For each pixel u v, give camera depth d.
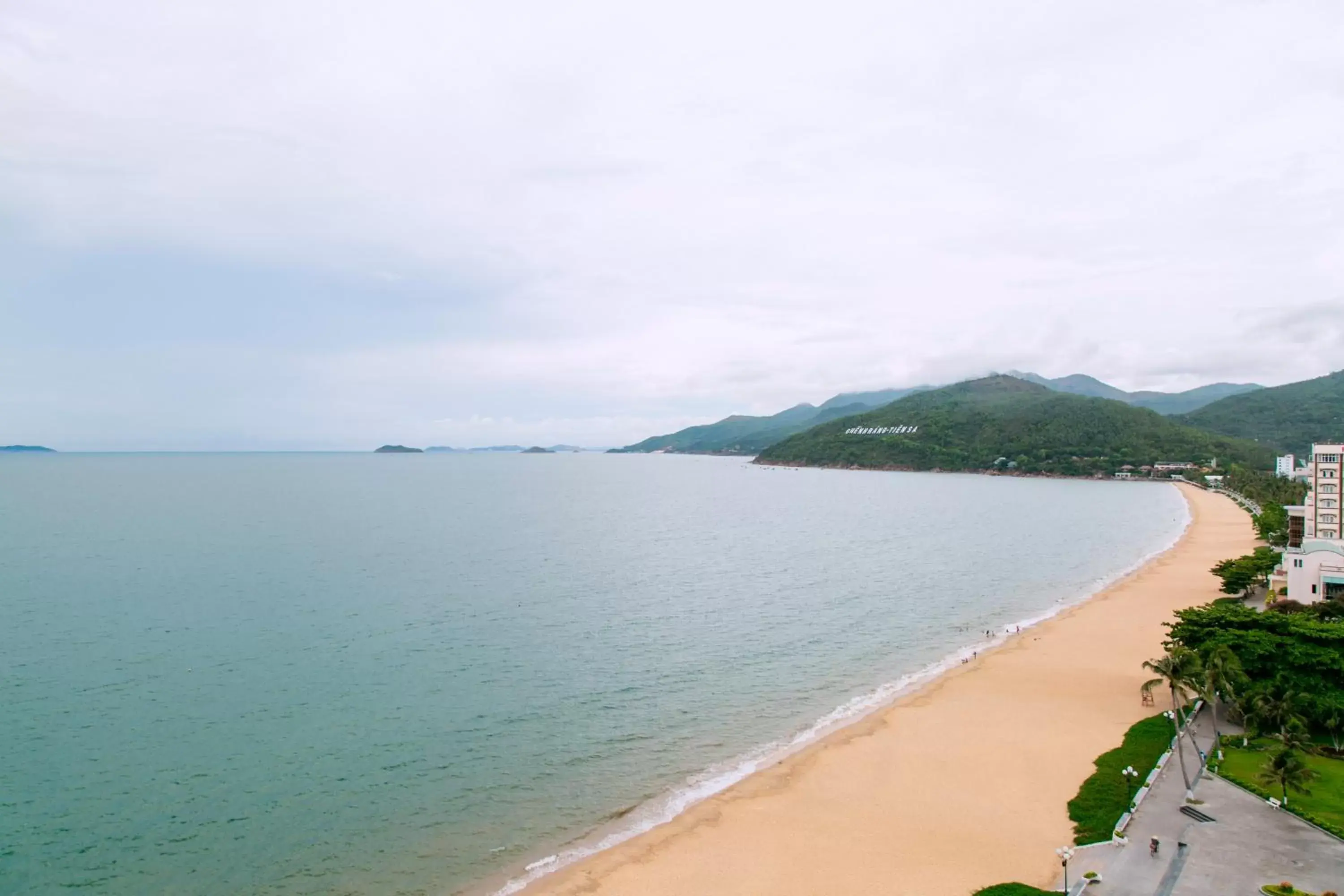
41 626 97.69
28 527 197.12
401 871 46.88
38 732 65.56
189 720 68.44
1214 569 123.88
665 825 52.34
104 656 85.88
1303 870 43.25
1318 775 54.34
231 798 55.19
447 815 53.50
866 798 55.47
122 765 59.88
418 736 66.19
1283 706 59.53
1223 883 42.12
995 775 58.66
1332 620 74.81
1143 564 156.25
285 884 45.38
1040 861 46.47
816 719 71.88
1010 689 78.38
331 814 53.28
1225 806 51.09
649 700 75.81
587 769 60.84
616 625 103.56
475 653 89.44
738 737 67.56
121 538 177.75
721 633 100.69
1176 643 73.12
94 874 46.16
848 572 147.62
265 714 70.31
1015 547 182.12
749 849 49.09
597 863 47.62
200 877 46.09
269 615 105.38
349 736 65.88
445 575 137.50
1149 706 71.94
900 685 80.94
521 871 46.91
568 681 80.69
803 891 44.44
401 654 88.69
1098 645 93.94
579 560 158.00
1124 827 48.78
